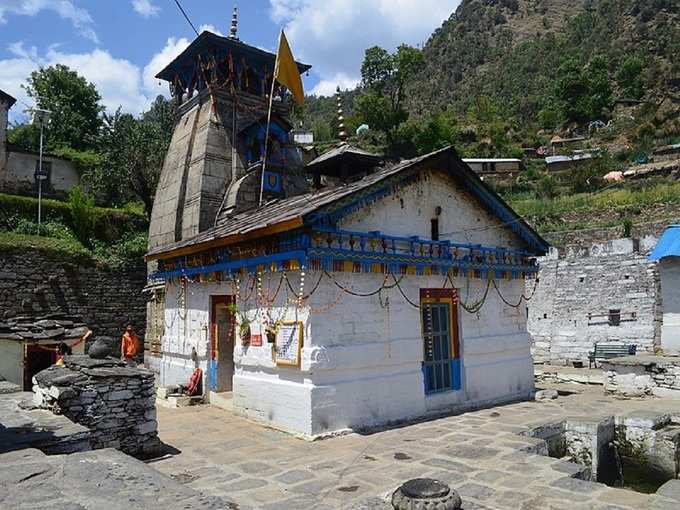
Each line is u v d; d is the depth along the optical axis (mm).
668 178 39969
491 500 6262
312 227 9680
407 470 7578
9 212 25781
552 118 75000
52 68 45344
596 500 6129
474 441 9133
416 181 12031
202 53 18625
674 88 73812
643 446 10695
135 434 8375
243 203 16141
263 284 11039
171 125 36500
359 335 10453
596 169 44750
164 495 4410
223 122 18000
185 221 16969
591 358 21344
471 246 12898
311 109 126562
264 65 19359
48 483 4699
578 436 10562
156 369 18672
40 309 22484
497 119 73750
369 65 63812
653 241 21719
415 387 11258
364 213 10883
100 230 27031
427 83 133625
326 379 9797
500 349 13414
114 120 34531
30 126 43781
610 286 22734
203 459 8328
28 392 11031
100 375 8219
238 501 6473
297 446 8992
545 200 39812
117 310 24547
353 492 6723
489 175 54375
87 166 33562
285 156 18328
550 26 155000
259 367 10961
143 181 31469
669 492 6035
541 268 24828
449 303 12641
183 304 14438
